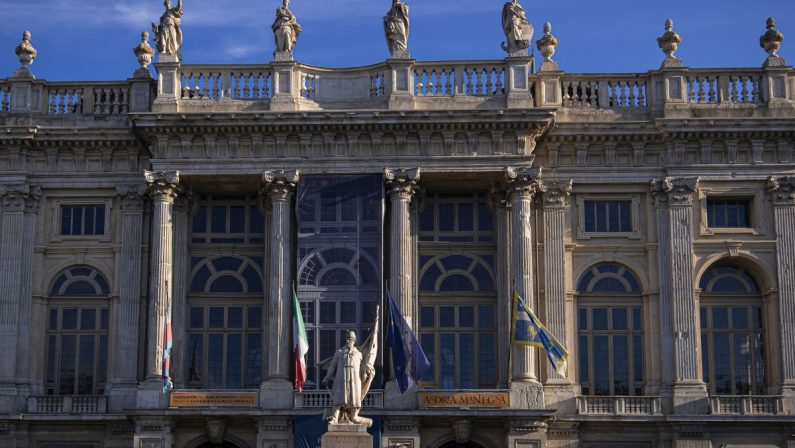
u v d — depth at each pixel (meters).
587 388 51.09
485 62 51.62
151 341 49.19
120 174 52.19
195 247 52.34
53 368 51.59
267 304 51.03
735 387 51.28
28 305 51.34
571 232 51.75
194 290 52.16
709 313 51.78
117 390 50.16
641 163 51.84
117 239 52.03
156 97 51.75
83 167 52.44
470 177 50.84
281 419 48.03
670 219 51.19
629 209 52.09
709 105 52.19
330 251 50.16
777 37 52.72
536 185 50.97
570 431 49.38
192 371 51.53
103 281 52.22
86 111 52.97
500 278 51.31
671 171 51.47
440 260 52.38
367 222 50.09
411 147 50.66
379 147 50.66
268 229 51.72
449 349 51.66
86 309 52.03
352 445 34.50
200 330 51.84
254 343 51.78
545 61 52.62
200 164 50.47
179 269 51.31
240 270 52.38
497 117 49.91
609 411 49.78
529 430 47.91
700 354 50.47
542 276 51.19
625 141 51.75
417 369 48.28
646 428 49.69
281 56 51.41
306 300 49.81
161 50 51.47
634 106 52.53
